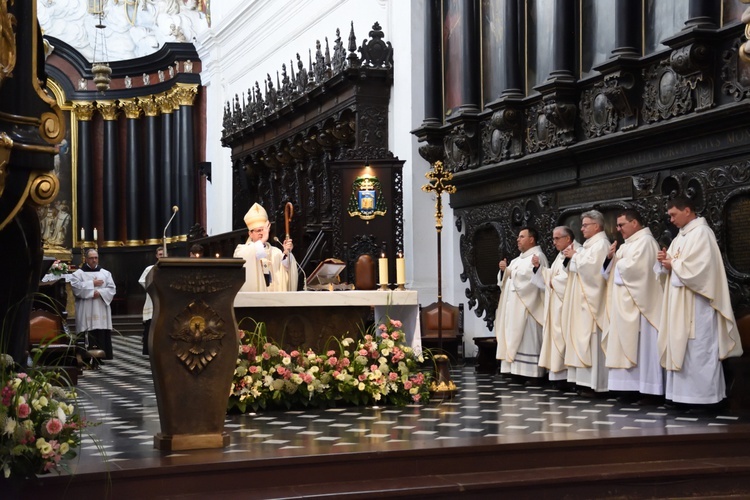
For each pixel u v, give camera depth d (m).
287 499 5.92
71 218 27.97
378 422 8.04
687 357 8.45
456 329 13.22
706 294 8.37
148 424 8.19
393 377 9.25
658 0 10.28
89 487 5.86
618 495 6.54
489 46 13.23
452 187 10.84
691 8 9.45
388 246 13.68
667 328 8.63
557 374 10.40
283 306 9.41
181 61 26.55
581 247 10.38
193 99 26.69
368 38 16.34
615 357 9.25
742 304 9.17
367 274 10.08
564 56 11.48
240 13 23.08
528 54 12.48
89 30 28.30
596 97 11.05
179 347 6.77
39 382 5.88
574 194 11.66
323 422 8.10
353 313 9.84
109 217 27.84
